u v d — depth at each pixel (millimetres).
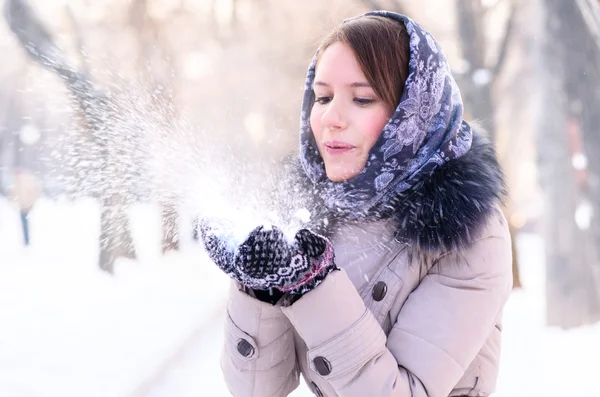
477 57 7340
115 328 5316
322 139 1554
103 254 7359
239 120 8219
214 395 3973
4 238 8875
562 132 6062
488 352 1596
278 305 1466
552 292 5836
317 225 1576
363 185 1514
